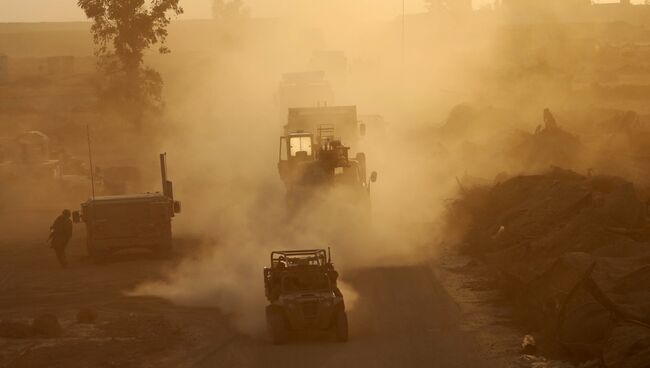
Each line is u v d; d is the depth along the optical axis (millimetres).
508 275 71000
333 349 59594
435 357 57094
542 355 56938
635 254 70812
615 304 54719
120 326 66938
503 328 64375
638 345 49531
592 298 57156
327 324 61750
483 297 73812
